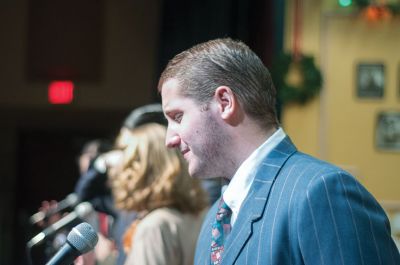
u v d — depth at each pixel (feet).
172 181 8.60
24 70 30.30
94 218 10.36
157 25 29.73
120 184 8.84
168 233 8.34
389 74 19.39
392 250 5.03
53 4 30.14
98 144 16.14
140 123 11.31
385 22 19.36
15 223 34.35
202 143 5.56
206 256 5.95
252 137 5.55
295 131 19.29
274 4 19.52
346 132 19.33
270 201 5.30
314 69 18.97
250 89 5.52
